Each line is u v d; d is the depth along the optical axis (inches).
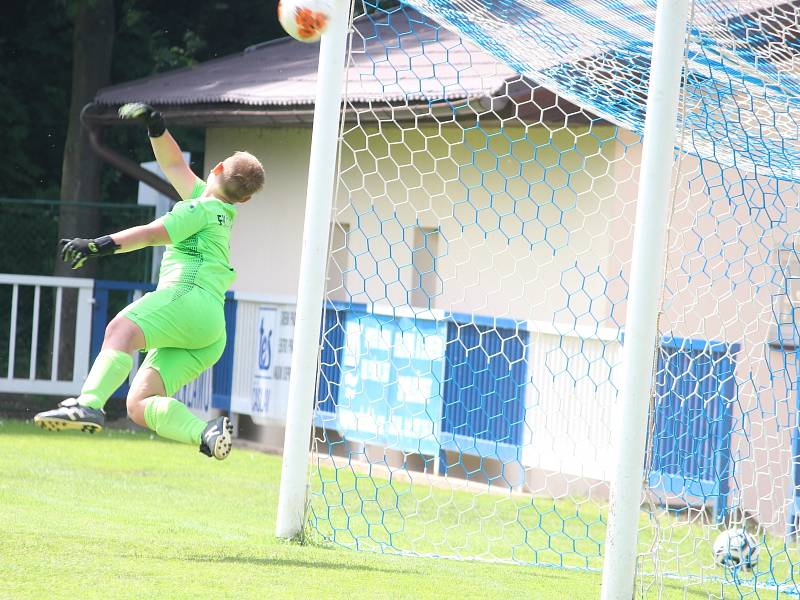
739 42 1036.5
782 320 1357.0
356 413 1541.6
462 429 1445.6
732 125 1027.9
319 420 1578.5
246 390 1744.6
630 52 1063.6
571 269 1434.5
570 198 1437.0
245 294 1754.4
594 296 1406.3
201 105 1841.8
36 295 1886.1
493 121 1451.8
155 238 760.3
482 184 1371.8
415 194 1614.2
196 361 791.1
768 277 1364.4
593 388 1338.6
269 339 1711.4
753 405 1320.1
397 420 1502.2
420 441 1425.9
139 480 1267.2
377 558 872.9
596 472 1333.7
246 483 1307.8
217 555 800.9
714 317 1375.5
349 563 826.2
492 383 1424.7
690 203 1375.5
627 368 746.8
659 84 746.8
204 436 748.0
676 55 746.8
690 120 1003.9
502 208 1510.8
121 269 2368.4
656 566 776.9
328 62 912.3
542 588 810.8
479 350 1434.5
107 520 962.7
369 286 1678.2
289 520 918.4
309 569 779.4
